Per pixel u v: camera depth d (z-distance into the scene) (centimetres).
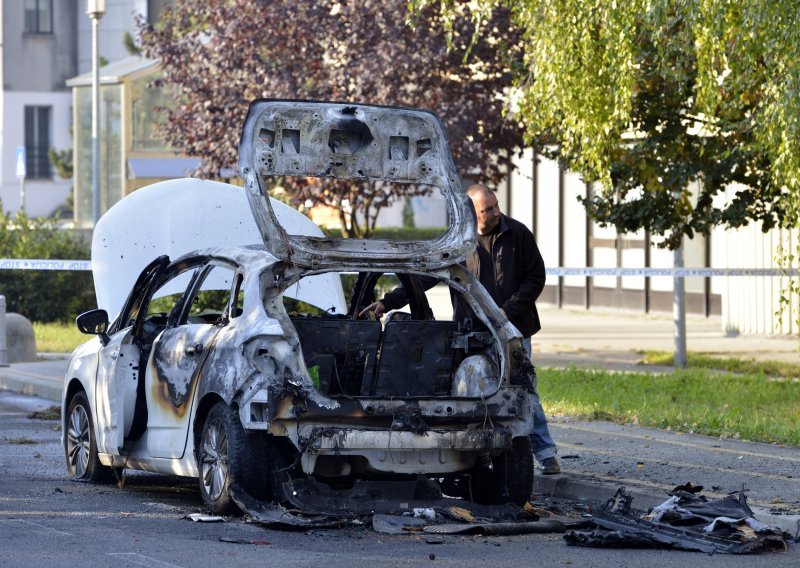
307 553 1825
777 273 4434
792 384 4041
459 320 2278
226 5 4731
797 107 2684
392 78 4403
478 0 3291
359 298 2586
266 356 2033
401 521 2045
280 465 2084
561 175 7450
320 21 4544
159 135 4969
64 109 16162
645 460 2683
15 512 2153
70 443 2612
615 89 2952
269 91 4575
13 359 4888
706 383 4053
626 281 7131
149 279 2492
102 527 2022
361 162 2262
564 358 4978
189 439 2208
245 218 3147
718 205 5869
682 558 1844
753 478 2461
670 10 3078
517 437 2208
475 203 2519
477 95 4581
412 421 2066
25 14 15900
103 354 2473
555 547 1925
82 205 8869
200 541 1906
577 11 2981
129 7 15825
